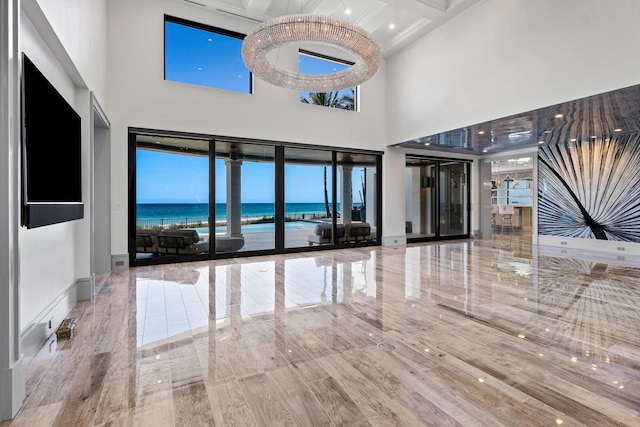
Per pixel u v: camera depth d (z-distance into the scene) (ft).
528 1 16.51
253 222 25.52
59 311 9.89
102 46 15.97
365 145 26.63
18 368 5.83
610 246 23.45
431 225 31.68
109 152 17.44
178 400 6.12
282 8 21.08
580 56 14.51
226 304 11.90
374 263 19.80
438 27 21.85
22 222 6.41
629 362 7.49
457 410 5.80
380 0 18.85
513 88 17.31
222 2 19.90
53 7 8.34
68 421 5.51
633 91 13.58
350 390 6.44
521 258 21.33
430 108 22.81
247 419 5.56
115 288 14.06
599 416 5.61
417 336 9.03
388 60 27.09
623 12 13.14
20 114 6.24
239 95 21.54
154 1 18.99
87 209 12.50
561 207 26.30
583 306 11.50
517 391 6.38
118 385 6.62
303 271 17.54
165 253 20.40
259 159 25.32
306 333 9.27
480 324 9.88
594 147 24.22
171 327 9.73
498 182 40.14
